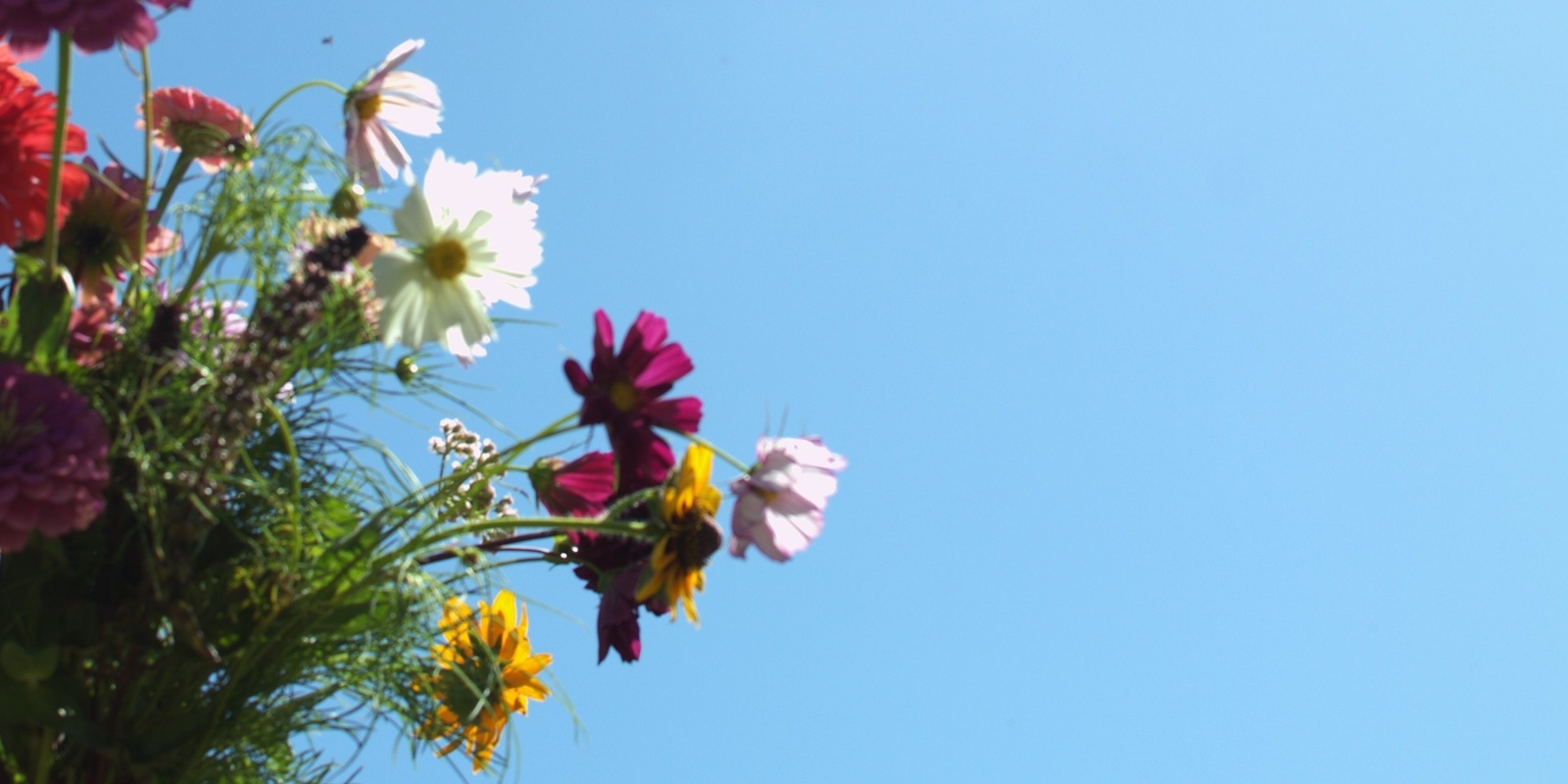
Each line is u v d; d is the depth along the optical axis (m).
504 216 1.02
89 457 0.90
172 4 0.97
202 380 0.98
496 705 1.05
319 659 1.02
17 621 0.96
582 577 1.10
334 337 1.02
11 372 0.91
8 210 1.00
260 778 1.03
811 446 1.01
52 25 0.94
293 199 1.04
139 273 1.01
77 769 0.98
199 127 1.06
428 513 1.05
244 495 1.01
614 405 1.00
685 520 0.99
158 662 0.99
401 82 1.08
